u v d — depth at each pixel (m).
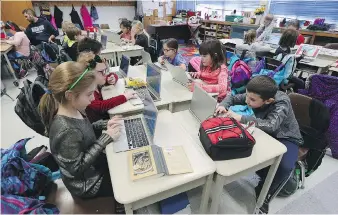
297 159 1.51
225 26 6.23
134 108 1.64
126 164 1.04
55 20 6.19
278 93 1.48
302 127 1.71
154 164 1.01
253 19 5.43
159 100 1.78
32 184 1.07
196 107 1.52
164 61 2.68
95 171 1.19
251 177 1.89
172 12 7.74
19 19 5.62
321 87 2.22
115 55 3.57
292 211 1.59
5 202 0.85
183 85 2.12
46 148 1.51
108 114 1.65
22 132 2.52
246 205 1.64
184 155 1.09
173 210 1.23
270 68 2.83
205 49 2.07
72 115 1.09
